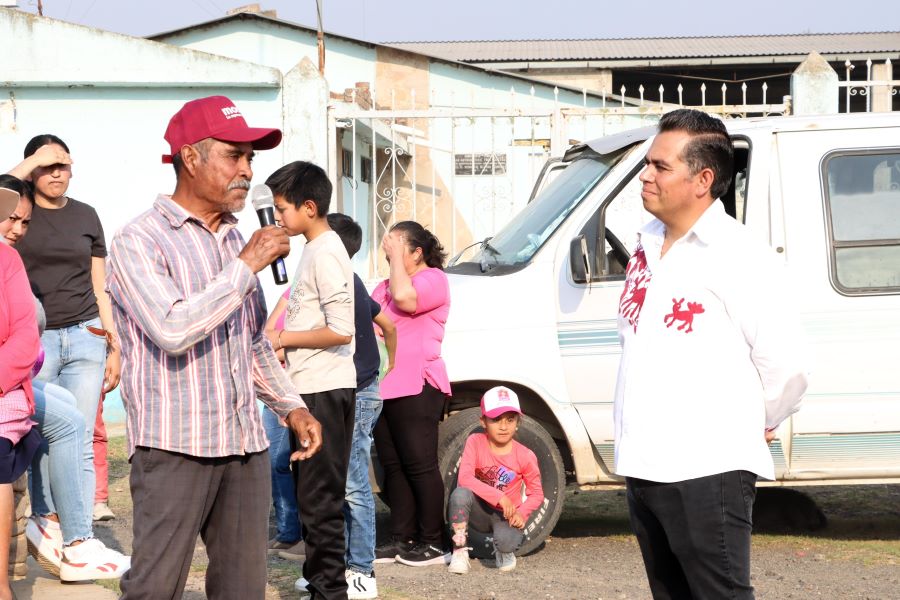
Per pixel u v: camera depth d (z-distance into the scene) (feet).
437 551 20.22
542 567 20.11
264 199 12.62
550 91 61.16
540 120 50.06
